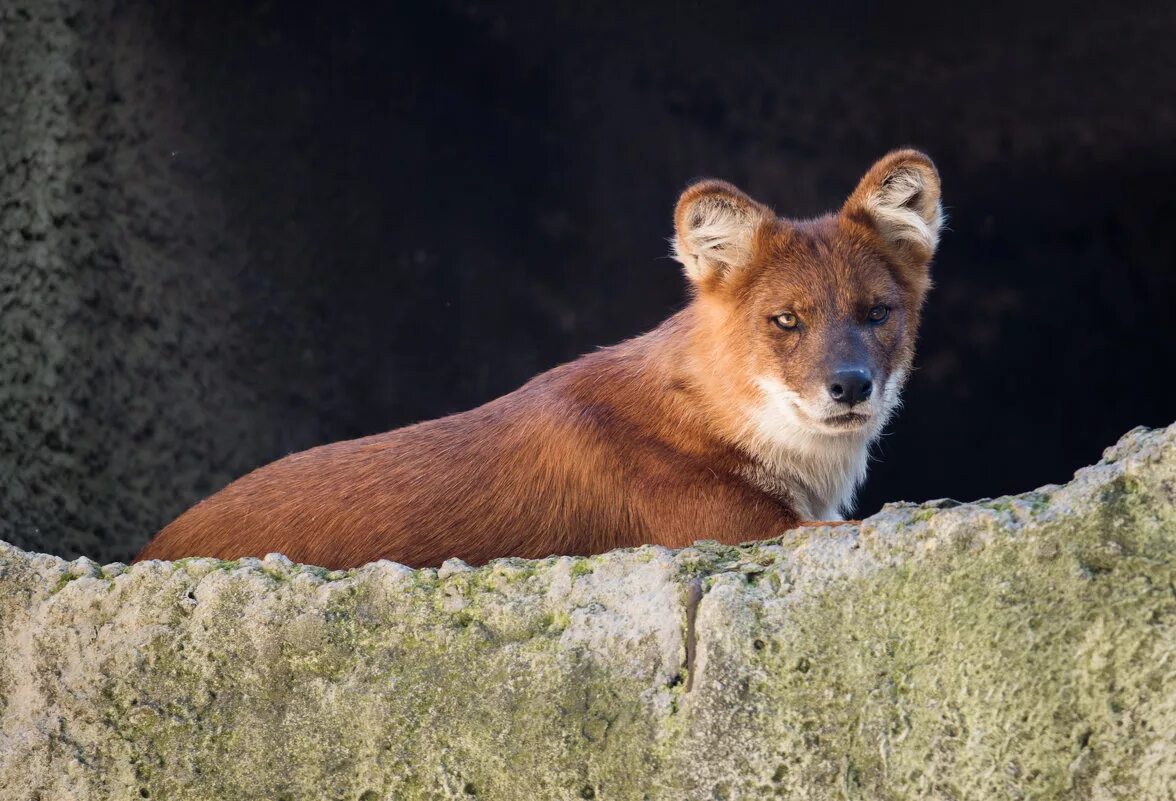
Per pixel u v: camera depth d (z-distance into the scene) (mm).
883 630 5367
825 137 15578
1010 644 5113
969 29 14734
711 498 7863
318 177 13953
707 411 7996
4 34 11773
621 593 5730
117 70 12312
